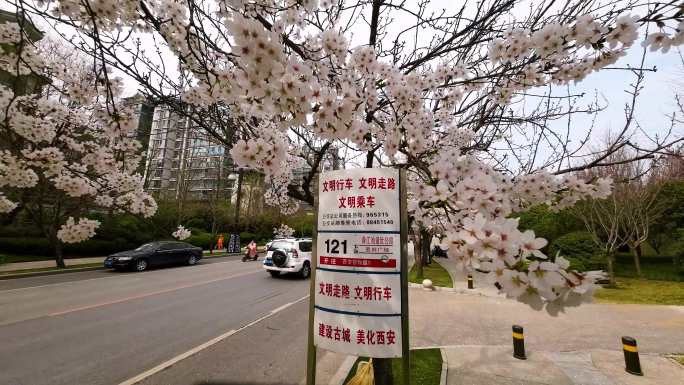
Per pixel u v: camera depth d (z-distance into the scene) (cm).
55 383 322
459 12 264
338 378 339
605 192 204
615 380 359
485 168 211
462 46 241
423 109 250
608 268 1016
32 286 793
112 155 308
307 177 245
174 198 1972
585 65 200
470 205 141
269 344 444
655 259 1576
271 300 713
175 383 332
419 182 195
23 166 252
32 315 538
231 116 239
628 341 384
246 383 337
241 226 2547
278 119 154
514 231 105
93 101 258
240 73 132
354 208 193
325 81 214
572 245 1079
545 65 215
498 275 106
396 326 179
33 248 1276
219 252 1947
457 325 573
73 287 793
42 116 274
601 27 165
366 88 241
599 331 545
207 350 418
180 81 233
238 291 805
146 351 408
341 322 187
